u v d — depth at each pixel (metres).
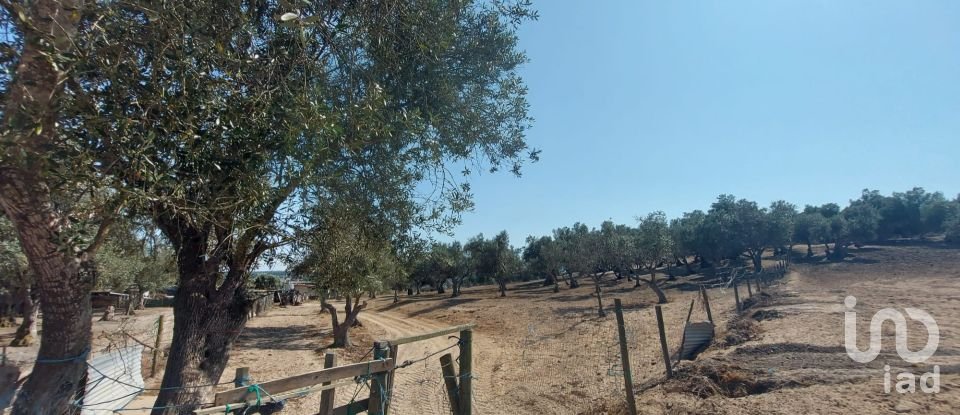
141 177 3.01
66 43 2.92
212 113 3.49
